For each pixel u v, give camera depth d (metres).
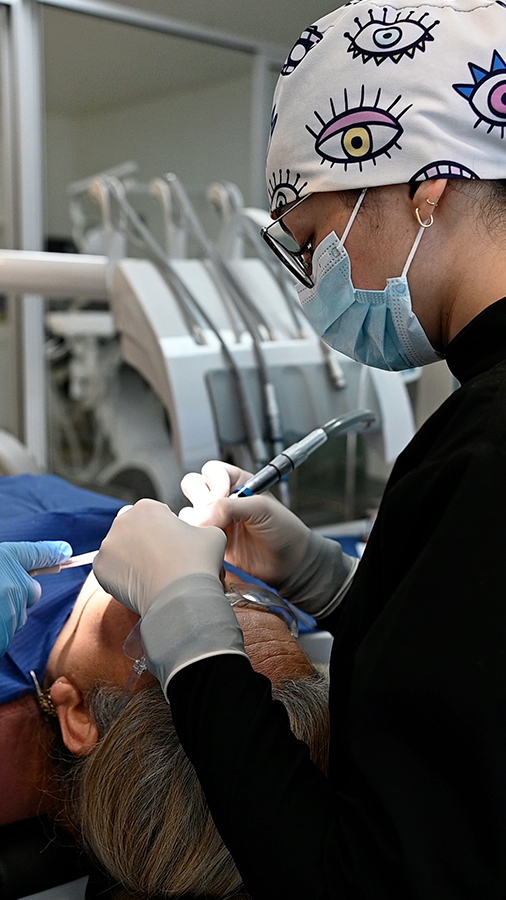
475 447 0.51
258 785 0.52
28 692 0.83
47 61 2.09
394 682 0.47
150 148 2.38
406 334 0.70
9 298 1.82
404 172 0.62
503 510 0.48
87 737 0.78
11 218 1.79
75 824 0.78
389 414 1.62
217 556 0.68
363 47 0.63
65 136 2.28
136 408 2.29
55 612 0.89
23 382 1.87
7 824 0.82
